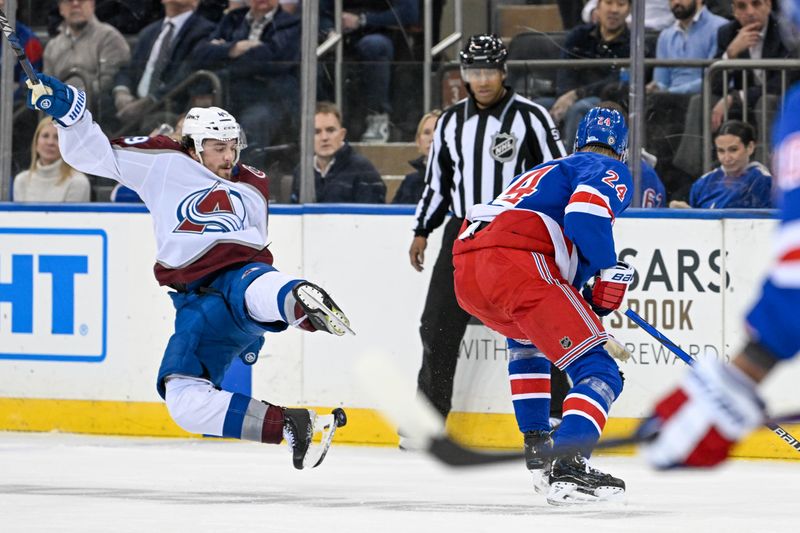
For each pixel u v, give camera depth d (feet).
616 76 59.98
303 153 61.05
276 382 60.54
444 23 61.16
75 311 62.75
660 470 13.62
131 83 63.93
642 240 56.90
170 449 57.26
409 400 13.10
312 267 60.34
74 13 64.34
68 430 63.10
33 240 63.21
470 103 55.77
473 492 43.91
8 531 32.48
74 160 40.16
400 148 61.11
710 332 56.39
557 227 41.60
